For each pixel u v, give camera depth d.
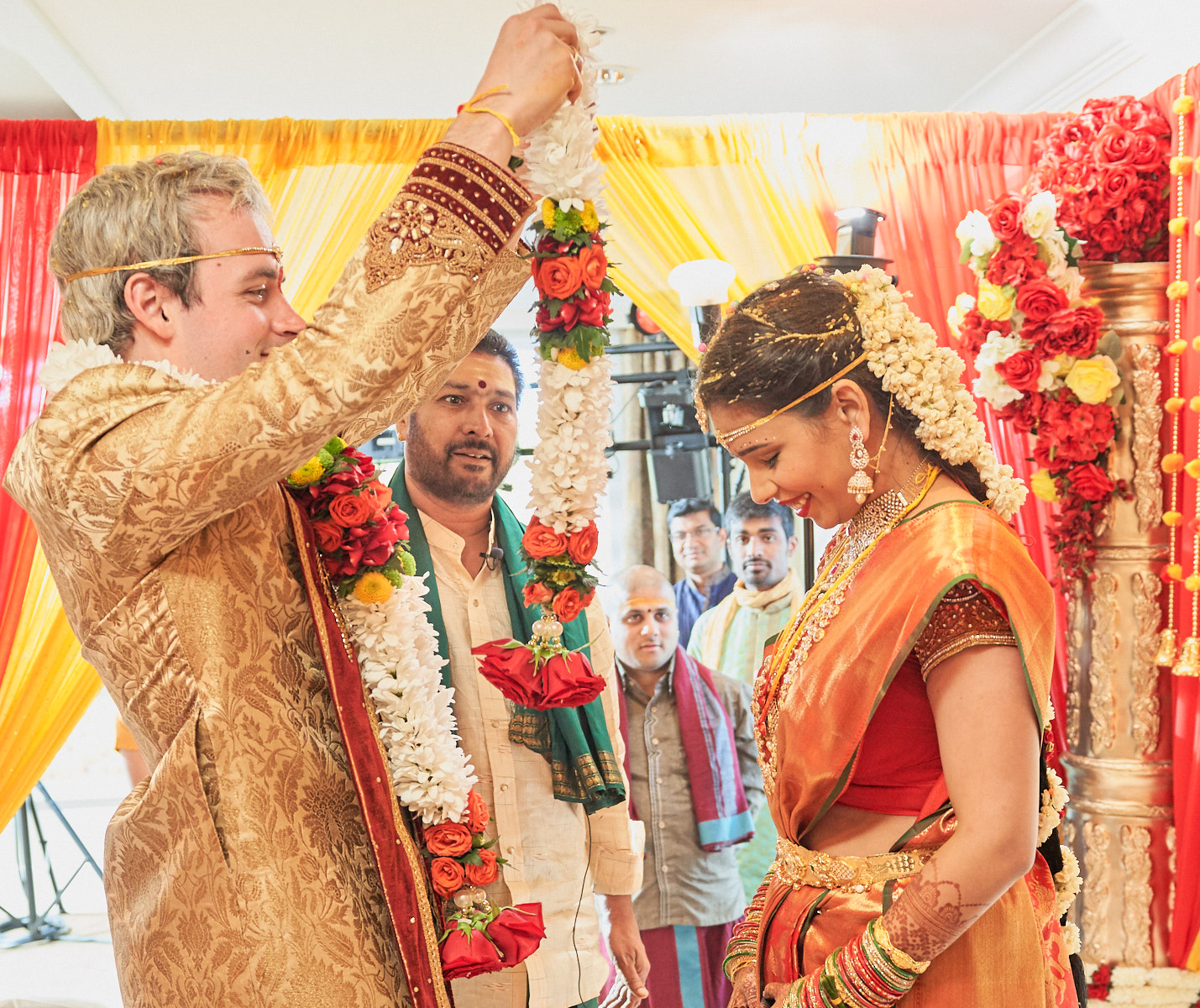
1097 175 3.05
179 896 1.10
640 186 3.27
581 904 1.85
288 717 1.15
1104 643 3.14
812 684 1.24
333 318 1.03
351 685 1.19
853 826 1.25
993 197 3.40
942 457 1.27
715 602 3.77
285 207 3.10
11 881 5.02
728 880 2.80
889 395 1.27
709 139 3.30
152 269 1.15
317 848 1.12
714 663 3.47
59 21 3.11
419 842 1.28
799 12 3.21
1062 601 3.42
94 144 3.09
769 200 3.30
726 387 1.27
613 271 2.97
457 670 1.81
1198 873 3.02
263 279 1.21
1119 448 3.09
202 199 1.17
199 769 1.10
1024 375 2.98
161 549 1.08
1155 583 3.07
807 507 1.34
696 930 2.76
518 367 2.03
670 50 3.46
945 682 1.13
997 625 1.12
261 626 1.16
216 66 3.44
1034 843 1.09
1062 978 1.26
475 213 1.04
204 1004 1.08
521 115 1.09
